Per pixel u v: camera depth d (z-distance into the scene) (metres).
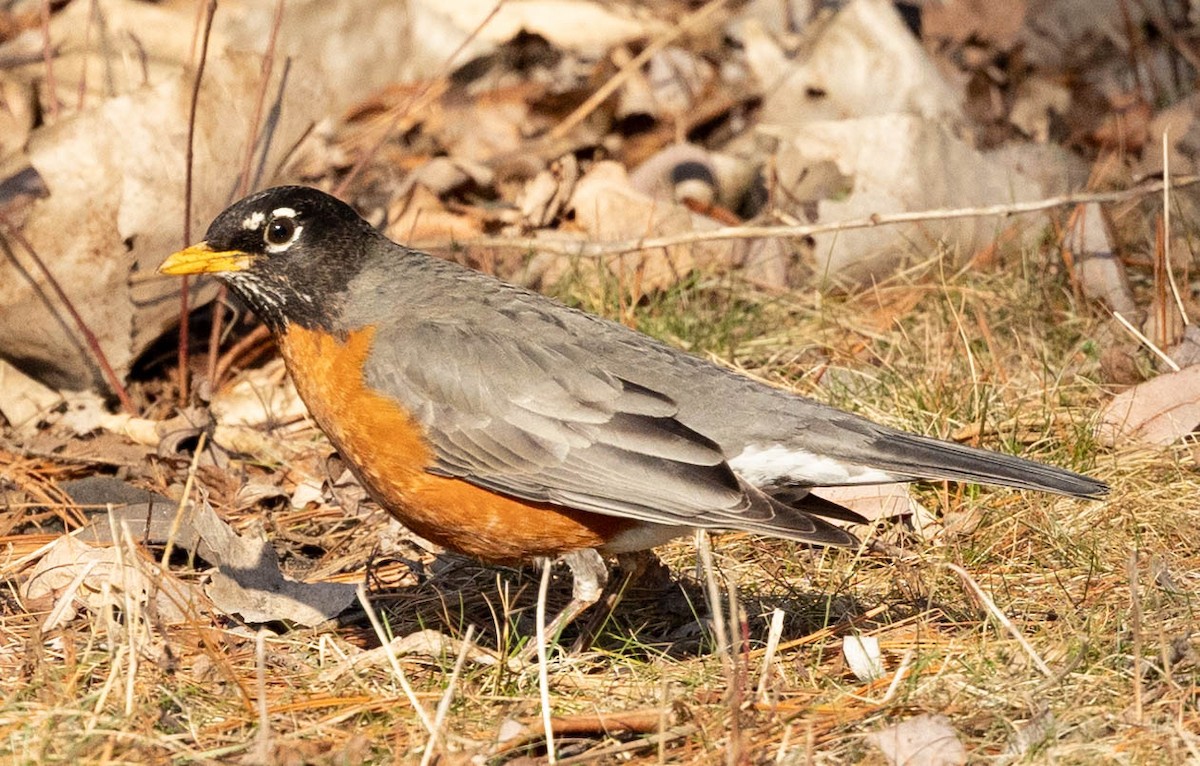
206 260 8.63
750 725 7.27
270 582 8.92
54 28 16.50
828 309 12.60
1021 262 12.78
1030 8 17.12
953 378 11.27
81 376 12.01
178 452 11.20
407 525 8.82
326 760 6.85
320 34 16.75
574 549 8.54
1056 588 8.75
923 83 15.37
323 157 13.24
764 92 15.81
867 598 9.02
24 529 10.16
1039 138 15.35
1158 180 13.82
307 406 8.87
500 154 15.60
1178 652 7.61
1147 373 11.20
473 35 13.72
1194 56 16.23
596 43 17.50
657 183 14.56
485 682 8.02
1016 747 6.91
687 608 9.23
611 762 7.06
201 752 7.02
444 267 9.02
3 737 7.02
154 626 8.48
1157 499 9.58
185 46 16.27
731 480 7.99
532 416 8.29
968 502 9.88
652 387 8.48
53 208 11.45
